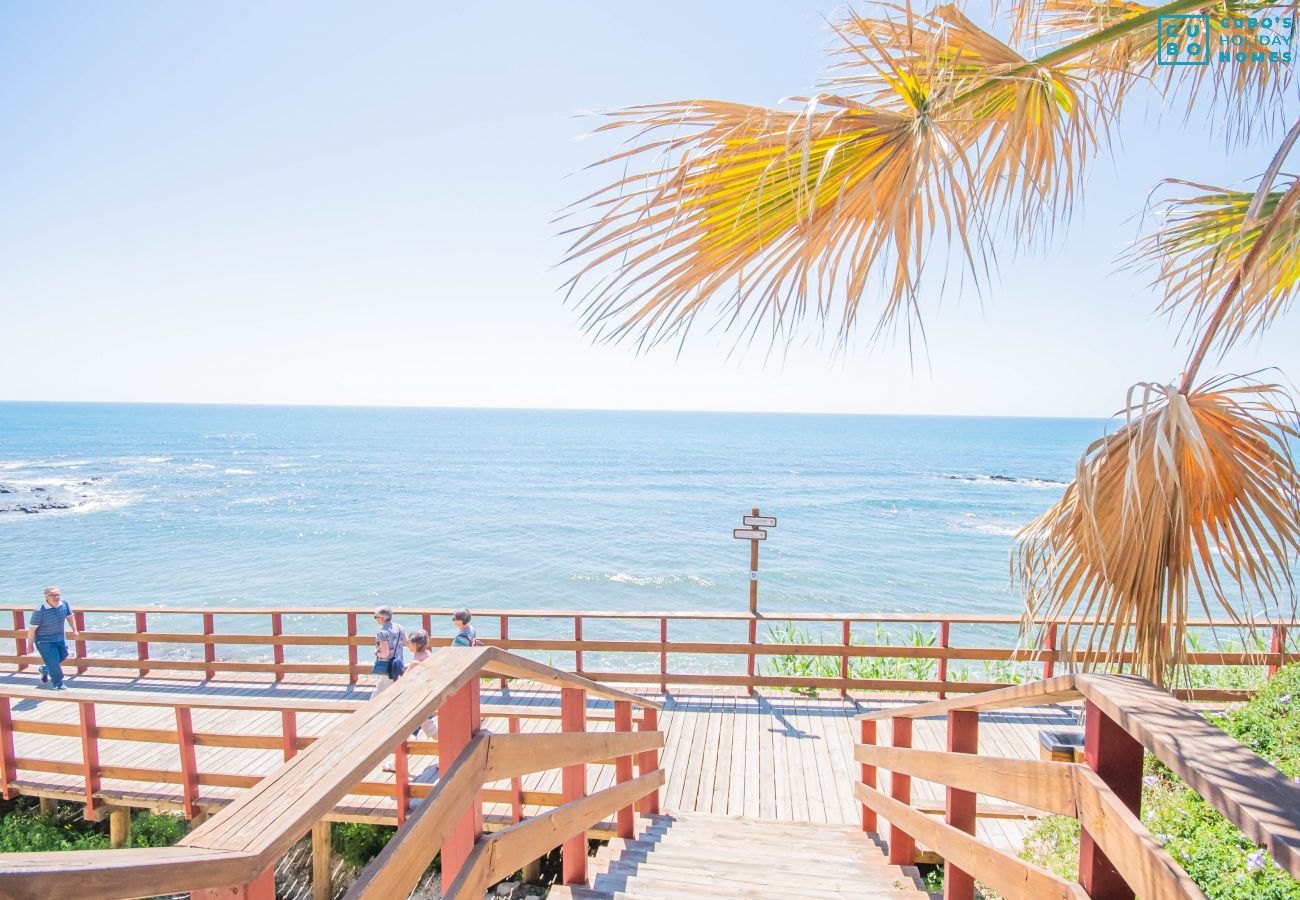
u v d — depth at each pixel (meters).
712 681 7.96
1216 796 0.96
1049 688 1.65
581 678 2.89
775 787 6.07
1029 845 3.99
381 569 26.23
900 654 7.77
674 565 27.41
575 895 3.27
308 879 5.91
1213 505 1.99
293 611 8.28
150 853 0.75
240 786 5.47
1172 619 2.14
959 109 1.70
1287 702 4.21
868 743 4.62
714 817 5.09
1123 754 1.39
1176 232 2.65
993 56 1.78
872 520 39.22
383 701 1.41
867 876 3.67
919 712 2.99
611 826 5.19
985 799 4.89
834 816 5.64
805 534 34.59
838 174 1.64
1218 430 1.99
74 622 8.59
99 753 6.34
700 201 1.61
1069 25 2.29
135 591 22.86
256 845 0.88
